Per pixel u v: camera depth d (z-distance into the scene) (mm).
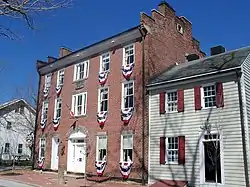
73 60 27297
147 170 19000
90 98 24484
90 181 20375
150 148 19312
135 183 19219
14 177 22641
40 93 30828
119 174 20453
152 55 21312
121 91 21969
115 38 23156
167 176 17938
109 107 22609
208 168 16641
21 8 6613
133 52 21969
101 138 22656
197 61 21516
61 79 28516
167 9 24062
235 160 15227
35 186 18000
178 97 18547
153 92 20094
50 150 27391
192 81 18000
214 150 16391
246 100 15711
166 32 23359
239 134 15336
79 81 25984
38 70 31359
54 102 28422
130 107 21109
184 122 17891
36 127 30219
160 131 19031
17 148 43844
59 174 19391
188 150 17297
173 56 23578
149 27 21625
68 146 25281
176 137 18203
